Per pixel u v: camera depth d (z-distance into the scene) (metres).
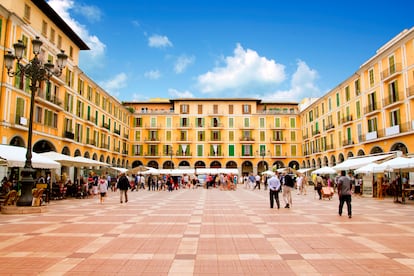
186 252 6.09
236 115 56.84
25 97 25.25
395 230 8.45
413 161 17.08
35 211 12.39
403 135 27.77
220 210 13.21
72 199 20.17
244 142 55.75
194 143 56.22
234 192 28.70
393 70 29.36
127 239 7.26
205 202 17.23
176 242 6.96
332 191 19.78
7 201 14.02
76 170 35.56
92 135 39.25
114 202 17.55
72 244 6.75
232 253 6.02
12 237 7.49
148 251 6.16
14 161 13.80
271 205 14.21
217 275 4.75
